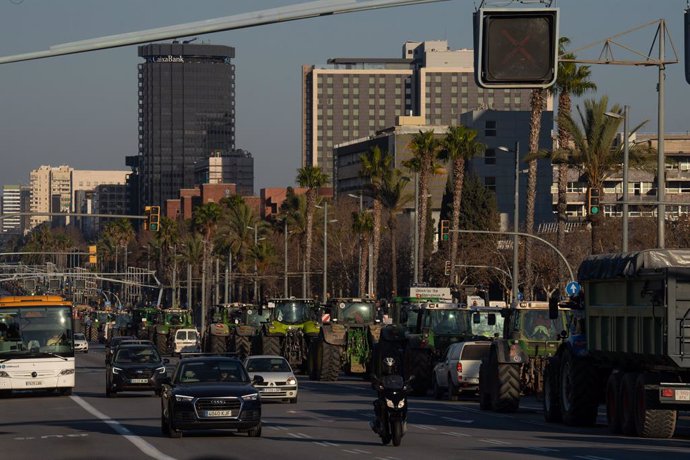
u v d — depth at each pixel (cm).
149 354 11138
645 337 6122
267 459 5481
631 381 6425
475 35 3725
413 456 5556
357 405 9581
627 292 6394
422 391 10831
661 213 11381
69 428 7575
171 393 6631
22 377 10962
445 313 11038
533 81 3694
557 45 3694
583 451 5619
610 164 16550
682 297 5844
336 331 13350
